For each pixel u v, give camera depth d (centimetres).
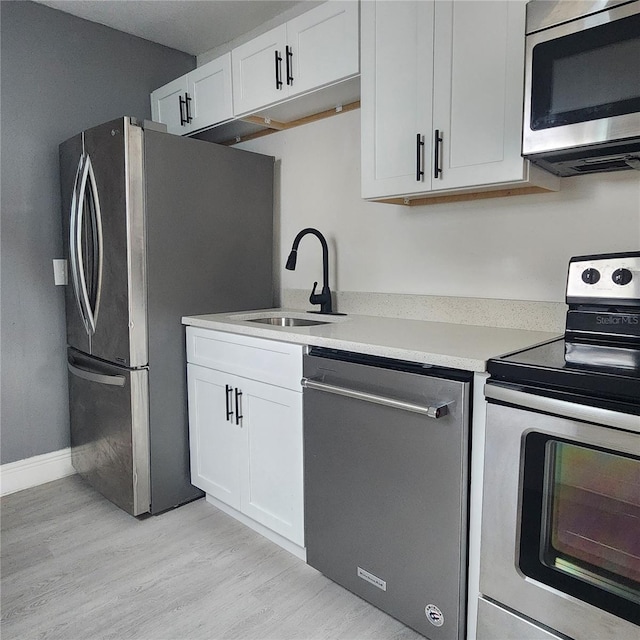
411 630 153
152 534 208
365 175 186
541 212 177
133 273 207
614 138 124
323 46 194
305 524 177
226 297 243
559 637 116
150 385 216
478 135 154
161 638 150
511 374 119
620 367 112
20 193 243
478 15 151
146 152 206
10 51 236
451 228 201
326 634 152
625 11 120
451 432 131
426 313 210
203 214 230
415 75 167
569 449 112
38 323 253
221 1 241
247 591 171
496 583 126
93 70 265
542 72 134
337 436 161
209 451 220
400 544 147
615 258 134
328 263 241
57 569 183
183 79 263
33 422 254
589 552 111
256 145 278
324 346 162
